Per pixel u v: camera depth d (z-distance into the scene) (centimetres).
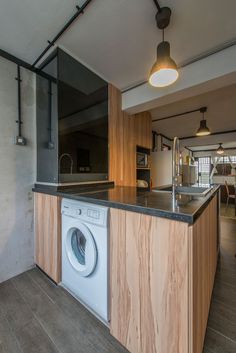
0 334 122
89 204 136
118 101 261
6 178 182
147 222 100
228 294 163
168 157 411
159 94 227
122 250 112
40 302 150
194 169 625
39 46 174
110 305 124
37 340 117
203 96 296
